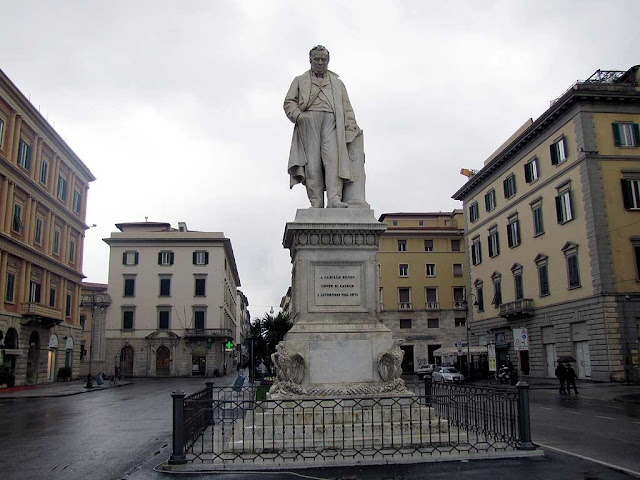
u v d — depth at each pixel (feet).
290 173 34.96
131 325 204.23
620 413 52.54
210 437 33.71
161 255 209.05
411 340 196.03
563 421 45.19
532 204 127.03
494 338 148.05
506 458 25.05
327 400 25.07
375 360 29.84
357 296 31.04
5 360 117.80
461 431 30.35
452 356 168.04
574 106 109.09
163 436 40.01
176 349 201.98
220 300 206.90
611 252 102.68
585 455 26.99
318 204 33.73
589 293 104.73
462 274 202.69
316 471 22.82
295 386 28.60
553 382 105.70
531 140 126.72
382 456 24.41
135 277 207.31
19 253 122.52
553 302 117.70
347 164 33.86
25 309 123.75
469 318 165.48
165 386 130.52
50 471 26.53
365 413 28.09
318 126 34.42
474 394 35.68
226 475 22.68
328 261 31.17
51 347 140.87
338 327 30.19
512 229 137.59
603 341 100.22
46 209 138.62
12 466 28.09
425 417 28.43
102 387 121.19
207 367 200.95
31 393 98.07
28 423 51.31
